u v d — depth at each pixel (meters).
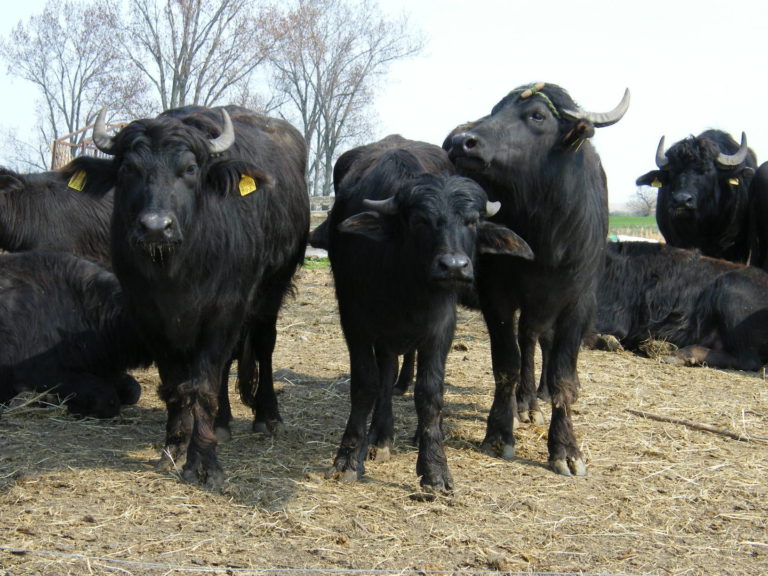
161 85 30.86
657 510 4.81
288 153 6.64
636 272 10.29
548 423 6.68
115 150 4.80
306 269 19.34
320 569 3.84
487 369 8.76
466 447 5.92
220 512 4.48
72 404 6.43
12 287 6.55
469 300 7.31
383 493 4.89
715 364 9.55
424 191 4.68
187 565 3.81
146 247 4.48
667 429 6.59
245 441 5.94
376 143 6.66
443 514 4.58
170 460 5.20
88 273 6.82
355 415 5.16
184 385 5.04
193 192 4.73
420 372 5.00
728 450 6.08
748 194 11.34
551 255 5.46
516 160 5.30
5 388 6.44
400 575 3.82
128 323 6.66
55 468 5.12
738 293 9.63
